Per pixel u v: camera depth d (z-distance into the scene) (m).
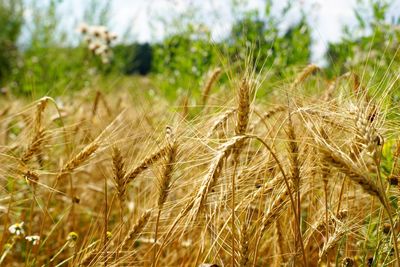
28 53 4.95
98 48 3.54
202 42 3.20
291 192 1.29
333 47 2.30
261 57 2.72
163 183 1.30
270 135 1.40
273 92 1.67
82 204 1.91
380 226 1.33
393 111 1.33
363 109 1.25
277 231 1.42
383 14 2.26
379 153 1.17
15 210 1.76
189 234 1.52
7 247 1.62
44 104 1.53
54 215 1.81
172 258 1.52
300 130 1.34
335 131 1.29
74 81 3.92
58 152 1.78
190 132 1.32
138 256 1.56
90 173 1.91
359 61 2.06
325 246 1.31
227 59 1.35
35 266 1.65
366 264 1.34
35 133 1.50
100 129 1.56
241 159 1.42
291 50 2.88
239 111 1.27
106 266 1.34
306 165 1.30
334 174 1.41
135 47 4.78
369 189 1.13
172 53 3.80
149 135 1.39
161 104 2.02
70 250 1.68
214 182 1.17
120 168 1.35
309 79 1.73
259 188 1.33
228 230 1.31
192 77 3.24
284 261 1.42
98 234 1.74
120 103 2.22
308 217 1.48
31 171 1.47
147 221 1.35
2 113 1.96
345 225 1.32
